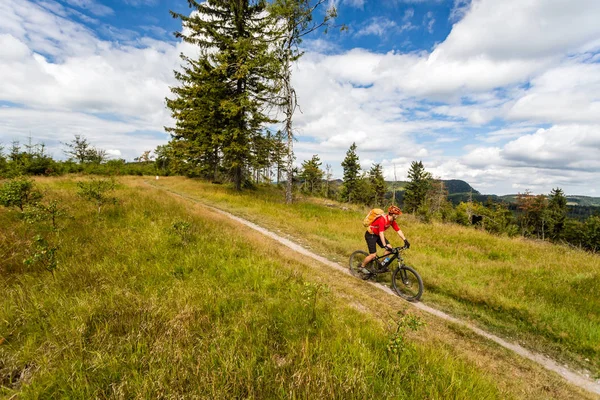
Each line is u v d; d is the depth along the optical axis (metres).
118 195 11.42
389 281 6.43
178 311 3.49
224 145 18.88
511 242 10.48
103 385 2.36
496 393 2.87
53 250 4.43
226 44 17.98
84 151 39.75
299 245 8.83
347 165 52.81
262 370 2.63
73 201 9.18
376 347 3.22
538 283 6.23
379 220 5.98
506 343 4.43
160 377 2.37
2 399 2.20
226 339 3.04
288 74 16.25
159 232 6.65
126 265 4.80
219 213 12.53
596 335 4.48
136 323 3.22
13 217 6.93
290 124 16.59
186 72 18.88
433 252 8.64
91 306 3.43
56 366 2.54
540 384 3.52
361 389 2.46
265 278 4.94
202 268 5.08
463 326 4.73
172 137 27.06
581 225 46.28
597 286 6.03
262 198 18.20
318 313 3.89
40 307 3.39
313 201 20.83
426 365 3.01
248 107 17.80
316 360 2.85
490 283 6.24
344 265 7.36
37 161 23.25
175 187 22.30
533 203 53.12
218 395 2.26
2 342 2.85
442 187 57.44
